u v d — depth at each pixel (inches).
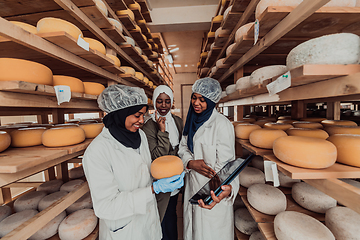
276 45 49.8
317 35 41.8
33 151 31.9
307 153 23.2
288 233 29.5
